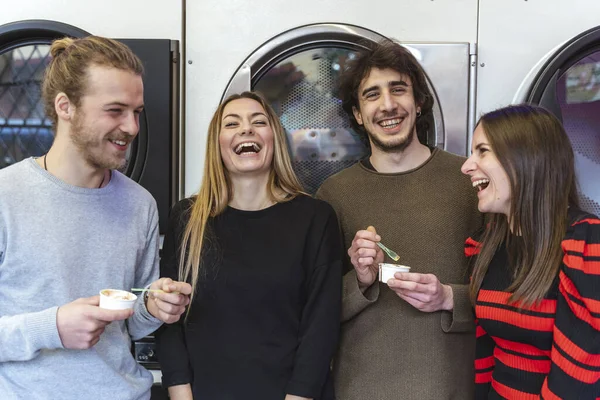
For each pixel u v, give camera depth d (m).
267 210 1.38
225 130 1.38
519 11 1.74
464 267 1.44
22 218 1.09
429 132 1.75
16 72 1.74
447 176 1.48
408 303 1.40
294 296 1.30
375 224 1.47
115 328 1.20
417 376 1.37
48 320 1.02
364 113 1.53
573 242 1.08
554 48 1.74
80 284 1.13
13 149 1.76
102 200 1.20
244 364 1.25
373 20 1.75
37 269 1.09
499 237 1.27
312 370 1.24
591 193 1.73
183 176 1.78
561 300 1.09
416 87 1.53
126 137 1.14
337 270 1.34
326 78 1.76
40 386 1.09
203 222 1.34
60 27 1.69
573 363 1.04
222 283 1.30
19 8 1.74
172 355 1.30
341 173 1.59
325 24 1.72
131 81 1.12
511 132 1.18
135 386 1.20
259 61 1.72
